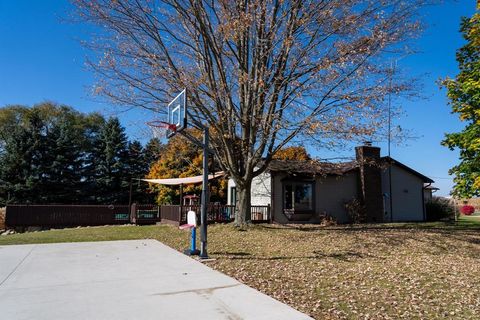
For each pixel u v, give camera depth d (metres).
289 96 14.41
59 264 8.93
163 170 32.75
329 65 12.76
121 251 11.12
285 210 21.67
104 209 23.67
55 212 22.59
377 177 23.91
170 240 13.84
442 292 6.79
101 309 5.38
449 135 14.97
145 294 6.20
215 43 13.95
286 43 13.35
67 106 51.50
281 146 15.39
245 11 13.88
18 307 5.45
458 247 12.56
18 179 36.41
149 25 13.92
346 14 13.70
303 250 11.15
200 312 5.28
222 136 14.92
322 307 5.70
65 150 39.50
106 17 13.70
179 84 13.98
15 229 21.77
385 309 5.70
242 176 16.33
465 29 14.55
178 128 10.74
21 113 48.50
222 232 15.05
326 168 22.66
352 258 10.07
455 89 14.42
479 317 5.42
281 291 6.55
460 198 15.24
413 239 13.75
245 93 15.17
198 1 13.62
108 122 43.97
